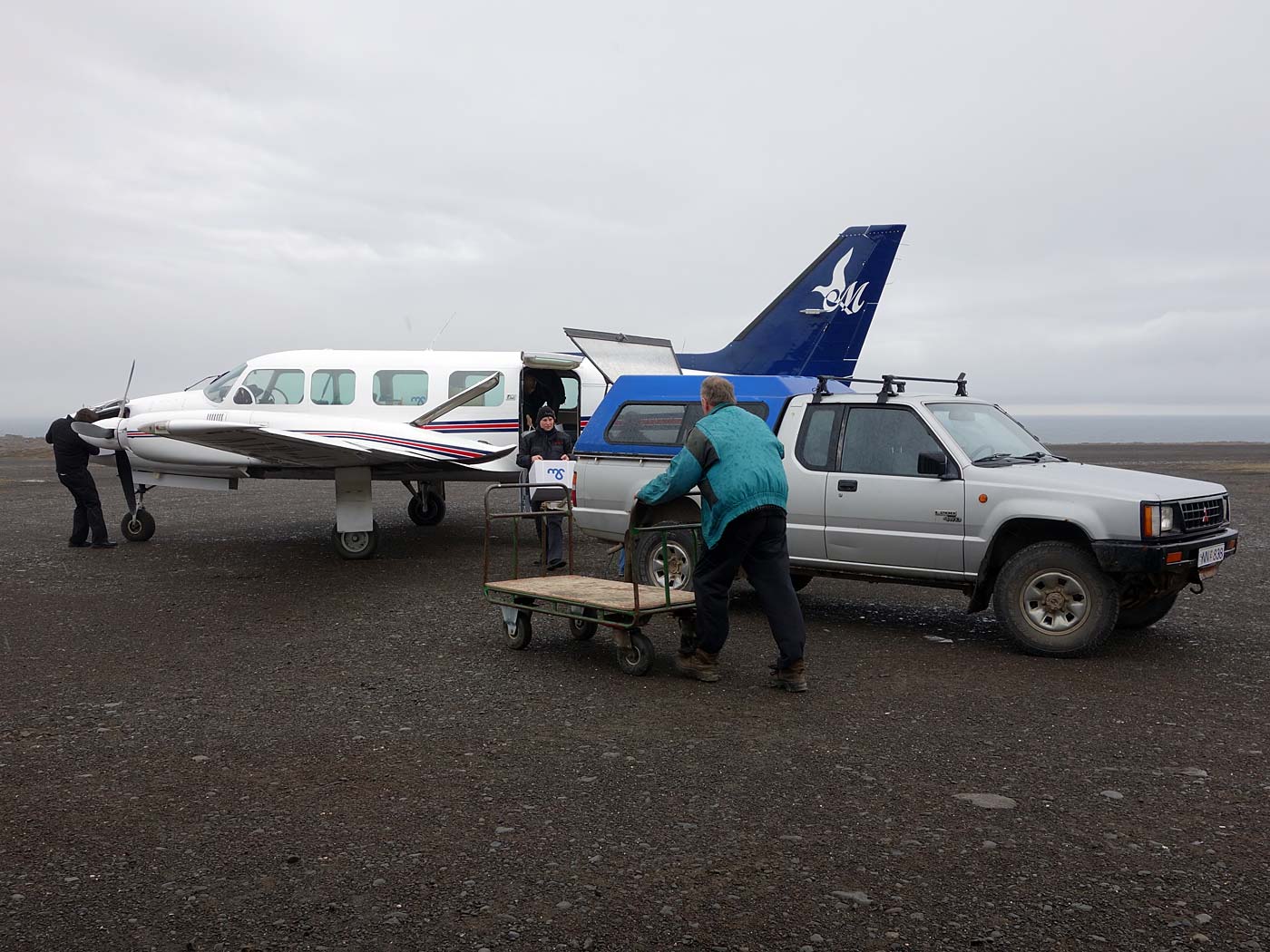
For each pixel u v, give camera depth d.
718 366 14.88
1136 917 3.22
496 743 5.05
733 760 4.78
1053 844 3.80
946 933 3.12
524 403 13.30
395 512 16.84
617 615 6.28
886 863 3.63
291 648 7.18
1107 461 33.84
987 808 4.17
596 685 6.20
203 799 4.27
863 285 14.27
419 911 3.27
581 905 3.31
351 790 4.38
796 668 5.97
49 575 10.33
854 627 8.00
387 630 7.79
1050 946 3.04
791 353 14.59
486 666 6.66
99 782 4.47
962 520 7.23
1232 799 4.27
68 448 12.07
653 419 8.86
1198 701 5.83
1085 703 5.79
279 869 3.58
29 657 6.89
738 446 5.92
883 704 5.76
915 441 7.58
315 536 13.57
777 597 5.98
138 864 3.62
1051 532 7.08
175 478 12.88
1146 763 4.75
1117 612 6.81
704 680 6.24
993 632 7.82
